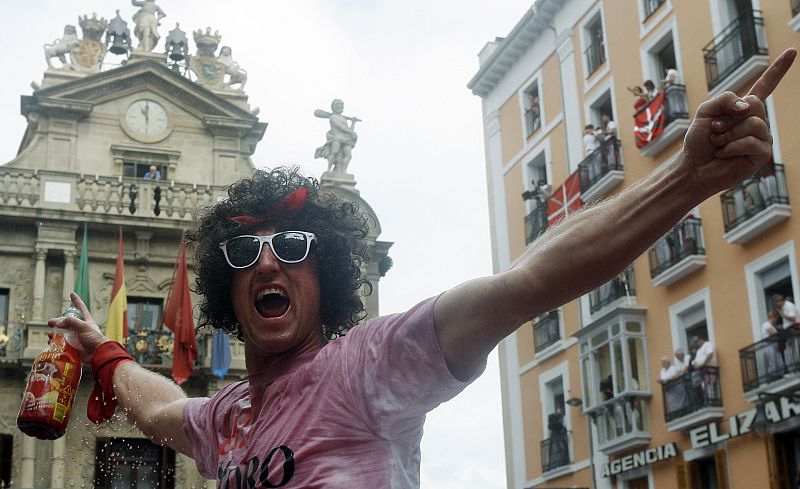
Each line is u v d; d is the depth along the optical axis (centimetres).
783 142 2281
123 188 2961
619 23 2894
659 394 2591
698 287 2489
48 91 3064
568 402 2822
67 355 366
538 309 220
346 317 296
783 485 2156
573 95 3098
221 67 3309
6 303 2834
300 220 290
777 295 2239
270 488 239
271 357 272
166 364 2822
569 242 216
